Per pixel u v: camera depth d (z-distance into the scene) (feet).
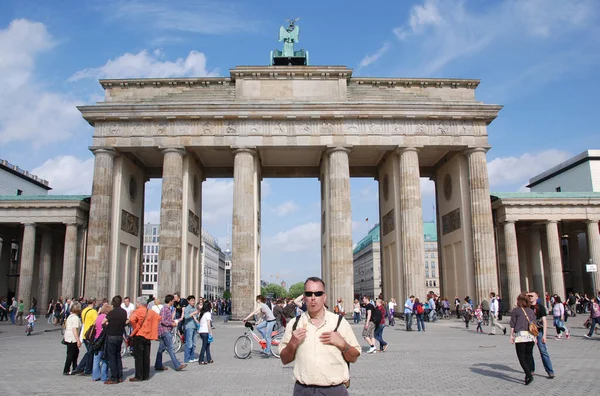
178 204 212.64
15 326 198.18
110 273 213.66
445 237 250.78
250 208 212.43
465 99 230.68
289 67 221.87
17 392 63.98
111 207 216.74
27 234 248.32
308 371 28.19
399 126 220.23
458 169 231.50
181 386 68.18
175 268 207.21
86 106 212.23
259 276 238.27
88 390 65.51
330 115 216.13
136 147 215.51
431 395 59.98
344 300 207.00
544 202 247.50
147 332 74.13
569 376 71.67
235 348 99.55
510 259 242.58
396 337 142.82
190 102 213.46
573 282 297.53
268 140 216.54
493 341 126.82
